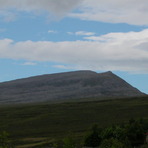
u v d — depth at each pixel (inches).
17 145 4256.9
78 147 3272.6
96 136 3289.9
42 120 6830.7
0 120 6993.1
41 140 4672.7
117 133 3120.1
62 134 5275.6
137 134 3070.9
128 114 6948.8
